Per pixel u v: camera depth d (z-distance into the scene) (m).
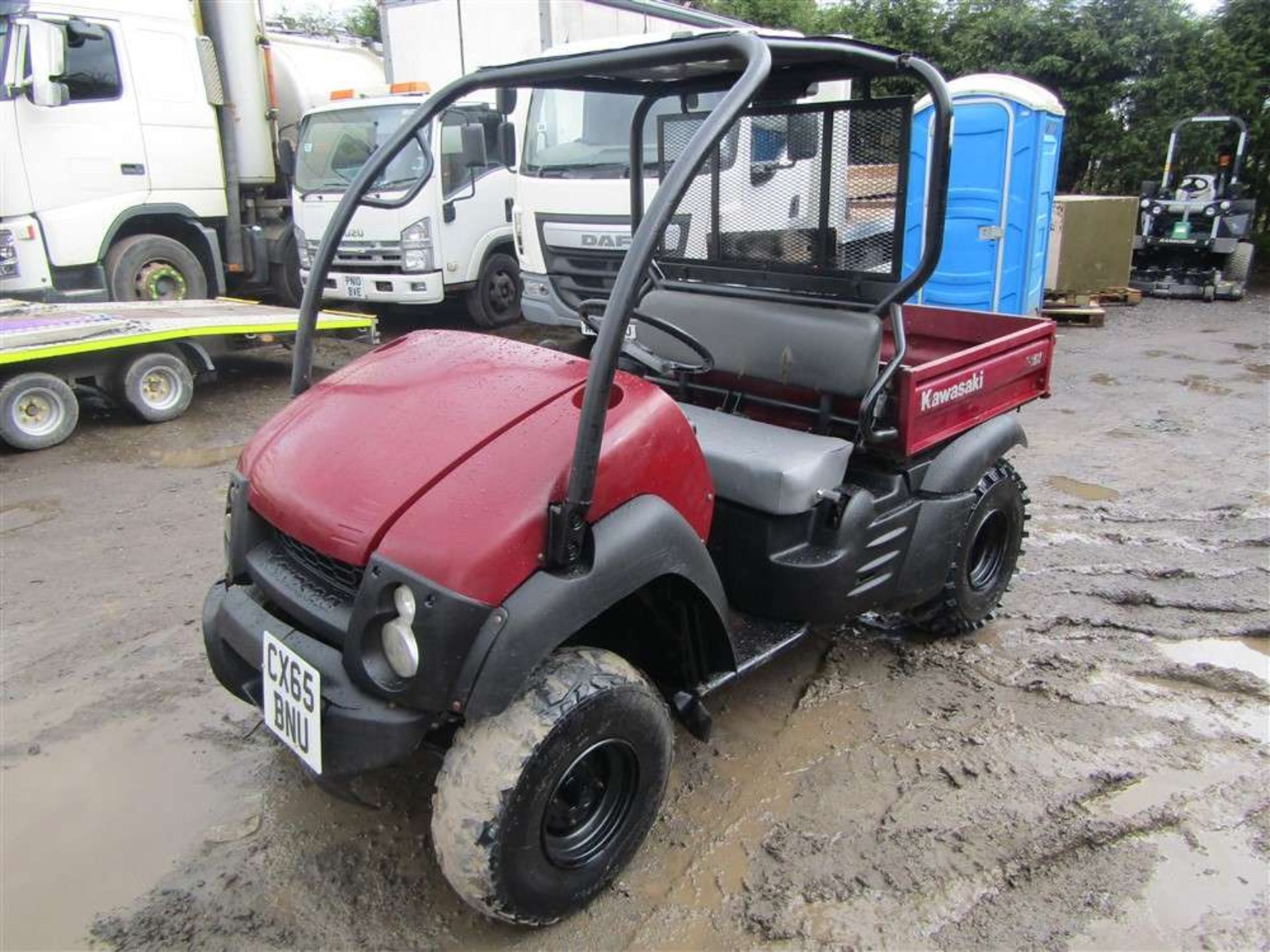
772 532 2.72
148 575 4.03
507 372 2.38
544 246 7.14
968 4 14.47
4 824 2.56
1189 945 2.18
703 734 2.49
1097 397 6.74
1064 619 3.64
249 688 2.34
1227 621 3.61
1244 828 2.55
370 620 1.96
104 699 3.12
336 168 8.62
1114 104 14.03
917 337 3.93
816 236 3.05
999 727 2.99
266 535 2.38
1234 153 12.24
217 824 2.57
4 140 7.09
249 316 6.82
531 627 1.92
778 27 14.22
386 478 2.09
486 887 1.97
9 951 2.15
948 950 2.16
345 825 2.56
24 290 7.32
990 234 8.33
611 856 2.25
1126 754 2.86
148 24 7.87
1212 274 10.95
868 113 2.84
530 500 1.97
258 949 2.17
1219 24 13.08
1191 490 4.88
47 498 4.95
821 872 2.39
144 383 6.12
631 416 2.21
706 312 3.28
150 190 8.07
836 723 3.02
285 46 10.09
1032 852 2.45
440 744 2.23
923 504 3.07
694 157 1.91
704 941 2.19
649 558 2.12
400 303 8.55
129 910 2.28
